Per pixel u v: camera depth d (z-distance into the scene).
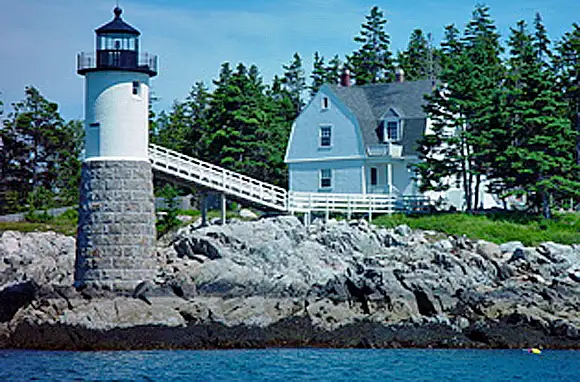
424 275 44.94
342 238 50.69
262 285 43.69
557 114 62.03
